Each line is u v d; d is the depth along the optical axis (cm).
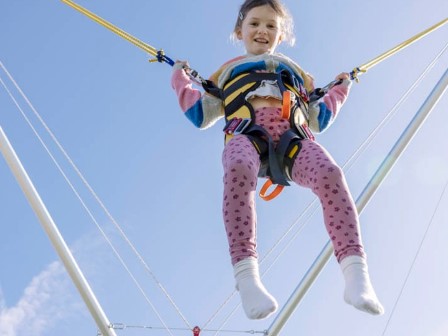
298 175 310
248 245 273
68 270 450
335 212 283
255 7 379
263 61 355
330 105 377
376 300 244
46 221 454
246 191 285
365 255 272
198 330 540
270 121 327
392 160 473
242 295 255
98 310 451
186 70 377
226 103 343
